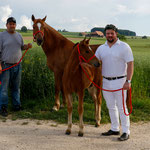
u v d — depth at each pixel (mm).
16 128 4355
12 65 5305
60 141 3670
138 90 6918
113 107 3953
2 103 5258
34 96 6633
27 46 5523
